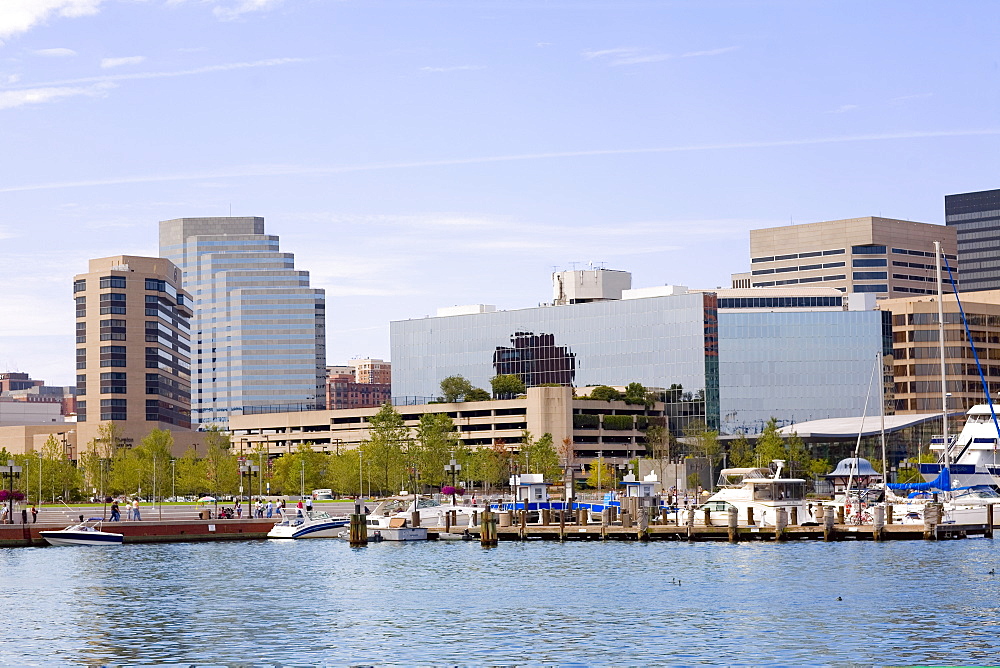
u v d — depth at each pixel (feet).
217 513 537.24
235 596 278.26
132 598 275.80
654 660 193.36
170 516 558.97
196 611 253.85
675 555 360.07
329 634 221.87
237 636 220.84
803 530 395.96
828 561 331.16
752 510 412.16
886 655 194.80
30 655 203.72
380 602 264.93
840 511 423.23
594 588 282.56
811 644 204.23
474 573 321.93
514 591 280.10
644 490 487.61
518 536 434.30
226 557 385.91
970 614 232.53
